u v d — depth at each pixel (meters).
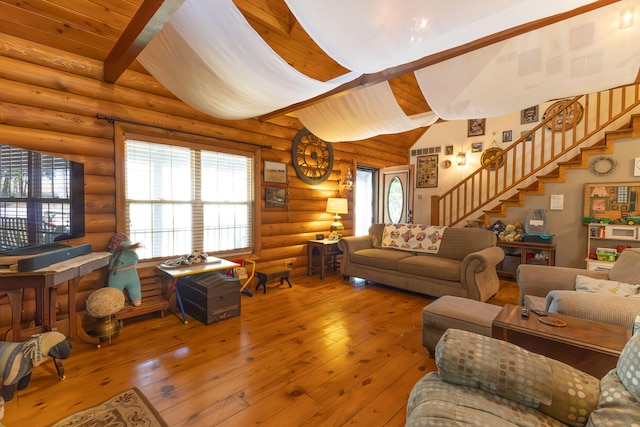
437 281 3.56
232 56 2.00
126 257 2.86
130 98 2.99
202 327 2.82
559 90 2.48
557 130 5.33
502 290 4.12
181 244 3.44
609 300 1.72
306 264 4.86
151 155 3.19
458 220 5.86
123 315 2.74
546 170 5.40
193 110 3.43
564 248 4.41
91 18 2.53
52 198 2.31
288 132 4.47
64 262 2.14
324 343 2.51
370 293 3.93
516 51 2.10
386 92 2.87
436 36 1.67
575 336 1.46
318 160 4.98
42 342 1.78
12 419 1.60
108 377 2.00
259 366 2.15
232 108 2.82
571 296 1.80
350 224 5.70
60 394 1.81
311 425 1.59
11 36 2.40
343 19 1.51
